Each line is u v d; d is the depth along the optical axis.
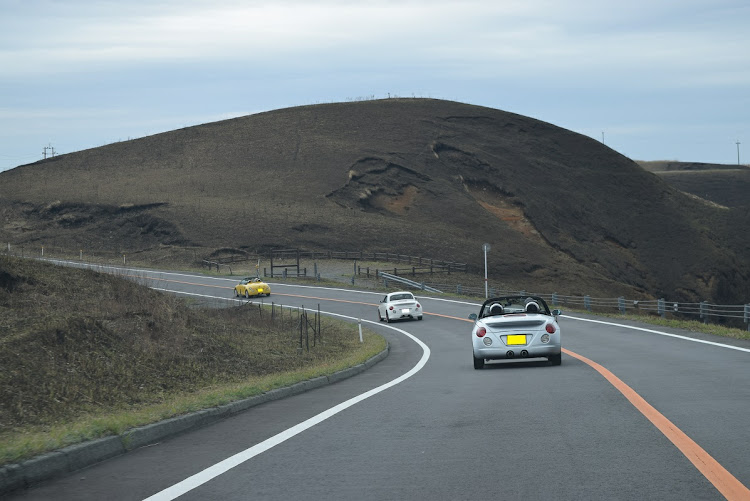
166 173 136.00
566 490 5.90
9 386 13.11
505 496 5.79
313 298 56.84
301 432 9.19
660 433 8.08
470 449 7.69
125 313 21.31
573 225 121.31
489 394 12.19
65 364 15.38
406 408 10.98
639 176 140.62
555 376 14.40
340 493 6.09
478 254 98.56
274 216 109.62
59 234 107.69
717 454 6.98
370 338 31.59
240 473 6.97
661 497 5.59
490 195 131.25
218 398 11.77
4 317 17.97
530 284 88.81
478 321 17.17
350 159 137.50
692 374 13.73
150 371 16.66
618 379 13.30
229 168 138.50
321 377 15.85
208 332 24.02
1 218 113.56
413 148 144.12
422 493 5.99
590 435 8.16
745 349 18.58
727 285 105.94
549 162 144.62
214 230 103.44
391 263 86.19
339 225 107.06
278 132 155.88
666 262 112.75
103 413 12.40
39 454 7.13
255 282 57.84
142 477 6.94
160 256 94.38
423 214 120.50
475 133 154.75
